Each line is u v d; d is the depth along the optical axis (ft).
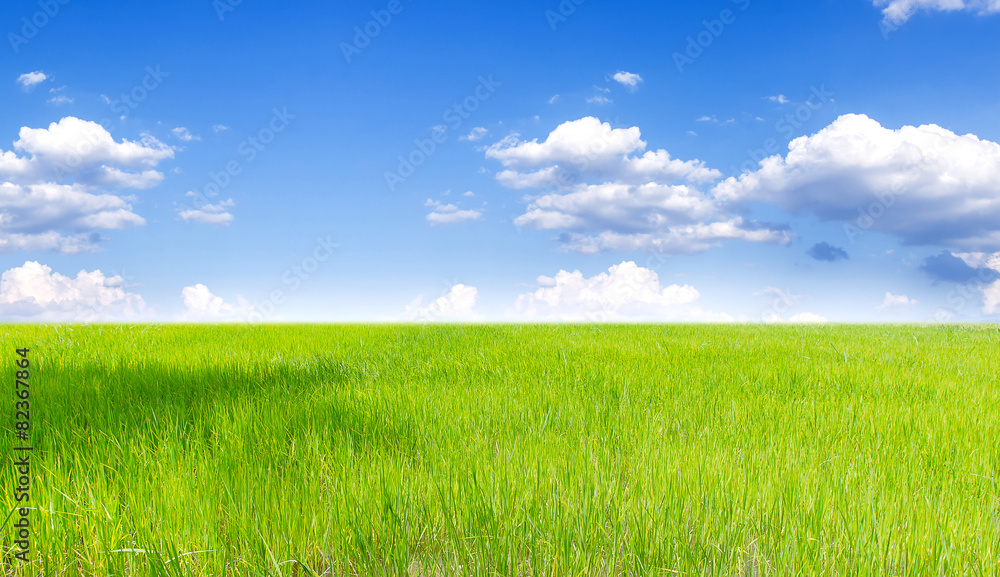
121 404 12.73
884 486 8.34
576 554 6.55
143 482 8.04
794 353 24.54
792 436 11.23
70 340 24.44
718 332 35.27
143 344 24.54
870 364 21.56
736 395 15.37
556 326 38.63
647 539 6.73
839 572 6.27
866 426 12.30
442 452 9.61
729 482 8.32
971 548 6.72
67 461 8.95
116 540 6.61
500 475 8.34
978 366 21.57
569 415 12.78
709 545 6.59
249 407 11.87
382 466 8.55
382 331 32.96
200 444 9.82
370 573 6.26
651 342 27.63
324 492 8.34
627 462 9.82
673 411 13.35
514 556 6.39
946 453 10.50
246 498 7.54
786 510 7.43
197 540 6.75
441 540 6.95
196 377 15.90
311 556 6.81
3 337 25.50
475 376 17.81
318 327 36.47
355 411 12.05
